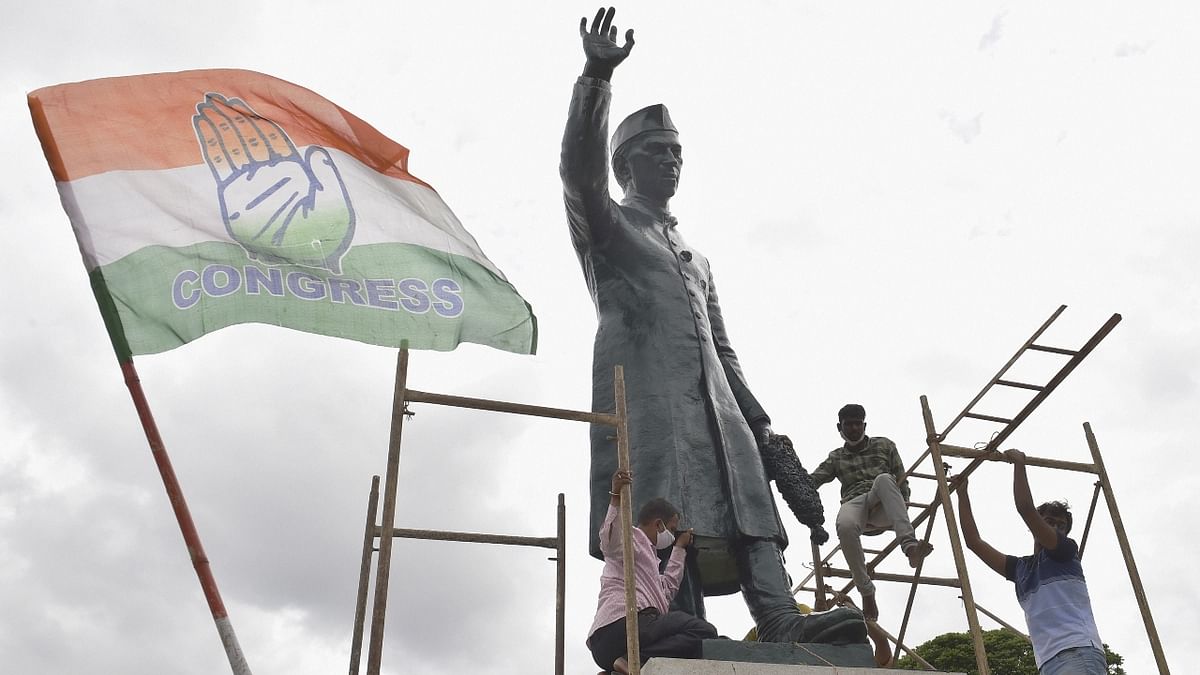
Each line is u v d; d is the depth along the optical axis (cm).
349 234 1217
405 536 1329
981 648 1164
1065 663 1116
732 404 1510
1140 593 1249
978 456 1262
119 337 1054
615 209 1557
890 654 1409
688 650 1135
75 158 1121
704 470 1425
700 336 1516
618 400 1080
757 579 1366
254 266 1156
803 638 1237
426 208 1273
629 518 1031
